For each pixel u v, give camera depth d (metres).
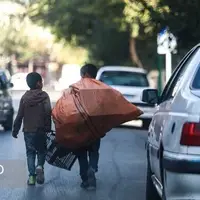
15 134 27.70
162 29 46.75
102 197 25.66
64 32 80.00
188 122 16.80
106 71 59.66
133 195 26.17
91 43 87.38
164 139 18.25
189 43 47.81
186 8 44.03
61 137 25.89
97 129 25.70
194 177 16.52
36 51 181.00
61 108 25.70
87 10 68.12
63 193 26.38
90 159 26.95
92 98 25.58
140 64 89.69
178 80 20.88
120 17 64.75
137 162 35.72
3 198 25.17
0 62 180.25
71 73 147.12
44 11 77.88
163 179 18.34
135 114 25.94
